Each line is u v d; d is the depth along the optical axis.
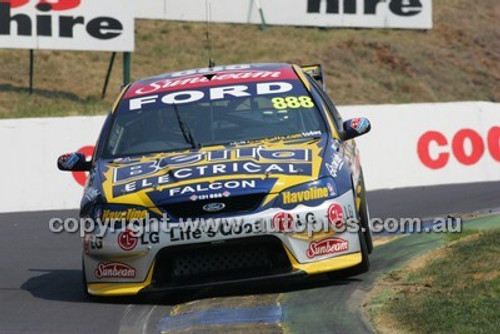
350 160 26.84
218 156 25.39
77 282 28.94
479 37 117.00
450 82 104.62
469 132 54.47
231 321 21.88
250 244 23.39
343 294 23.78
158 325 22.25
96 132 51.66
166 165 25.39
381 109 53.50
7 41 72.81
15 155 51.00
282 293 24.53
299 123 27.48
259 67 30.81
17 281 29.92
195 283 23.47
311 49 103.94
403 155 53.44
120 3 75.00
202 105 28.33
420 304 21.50
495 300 20.92
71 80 91.69
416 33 114.12
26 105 81.88
